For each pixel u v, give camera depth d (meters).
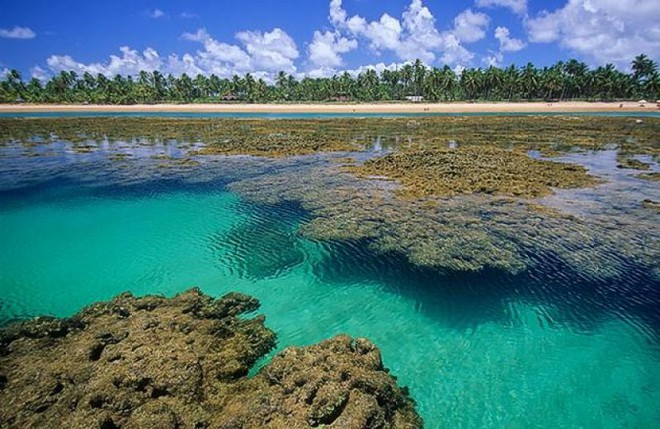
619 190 32.44
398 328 16.09
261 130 73.81
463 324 16.30
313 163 44.12
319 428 10.33
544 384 13.29
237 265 21.31
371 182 35.22
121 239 24.80
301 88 157.62
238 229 25.92
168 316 15.51
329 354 13.04
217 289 19.08
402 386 13.16
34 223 27.59
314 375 11.89
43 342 13.86
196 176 39.09
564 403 12.53
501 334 15.70
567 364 14.15
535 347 14.97
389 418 11.22
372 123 85.06
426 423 11.84
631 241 22.70
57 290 19.30
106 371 12.09
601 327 16.05
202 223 27.08
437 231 24.23
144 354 12.88
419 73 149.50
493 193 31.33
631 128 71.19
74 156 50.16
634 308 17.14
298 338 15.45
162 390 11.71
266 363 13.88
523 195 30.78
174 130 75.31
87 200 32.28
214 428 10.57
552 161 42.94
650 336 15.52
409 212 27.39
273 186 34.78
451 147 52.62
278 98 156.62
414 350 14.85
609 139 58.47
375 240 23.42
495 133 66.31
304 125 82.06
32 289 19.39
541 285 18.78
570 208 28.12
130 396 11.18
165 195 33.25
